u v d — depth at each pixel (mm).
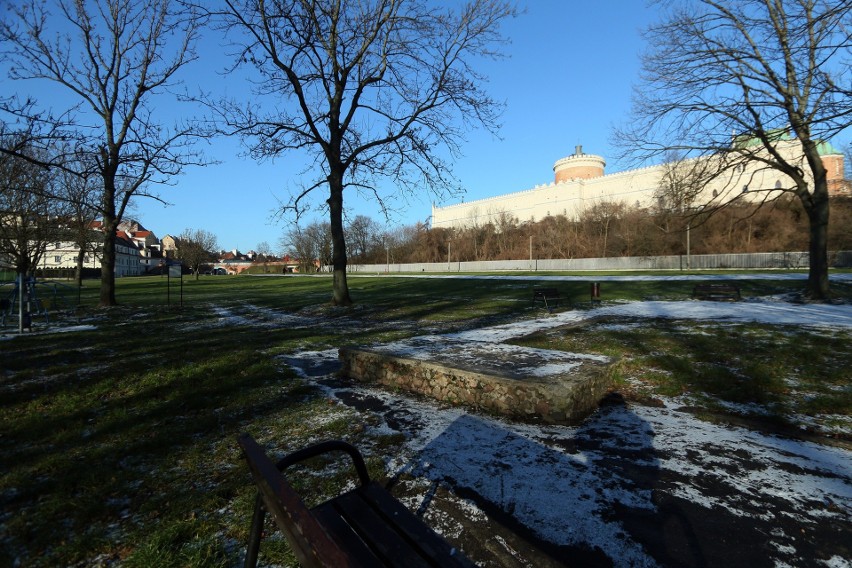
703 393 5891
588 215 70875
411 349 6914
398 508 2240
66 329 13031
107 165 18188
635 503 3242
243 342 10273
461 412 5191
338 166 16562
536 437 4434
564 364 5816
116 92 18250
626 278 31625
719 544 2773
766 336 8758
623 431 4613
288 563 2619
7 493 3570
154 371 7375
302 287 37062
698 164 15961
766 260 44438
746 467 3811
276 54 14414
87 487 3635
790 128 13906
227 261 146125
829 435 4543
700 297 17203
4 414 5488
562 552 2699
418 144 16125
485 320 13469
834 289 18641
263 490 1790
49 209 22672
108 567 2680
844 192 40719
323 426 4867
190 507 3260
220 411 5496
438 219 123062
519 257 75062
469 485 3496
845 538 2826
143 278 66688
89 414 5488
